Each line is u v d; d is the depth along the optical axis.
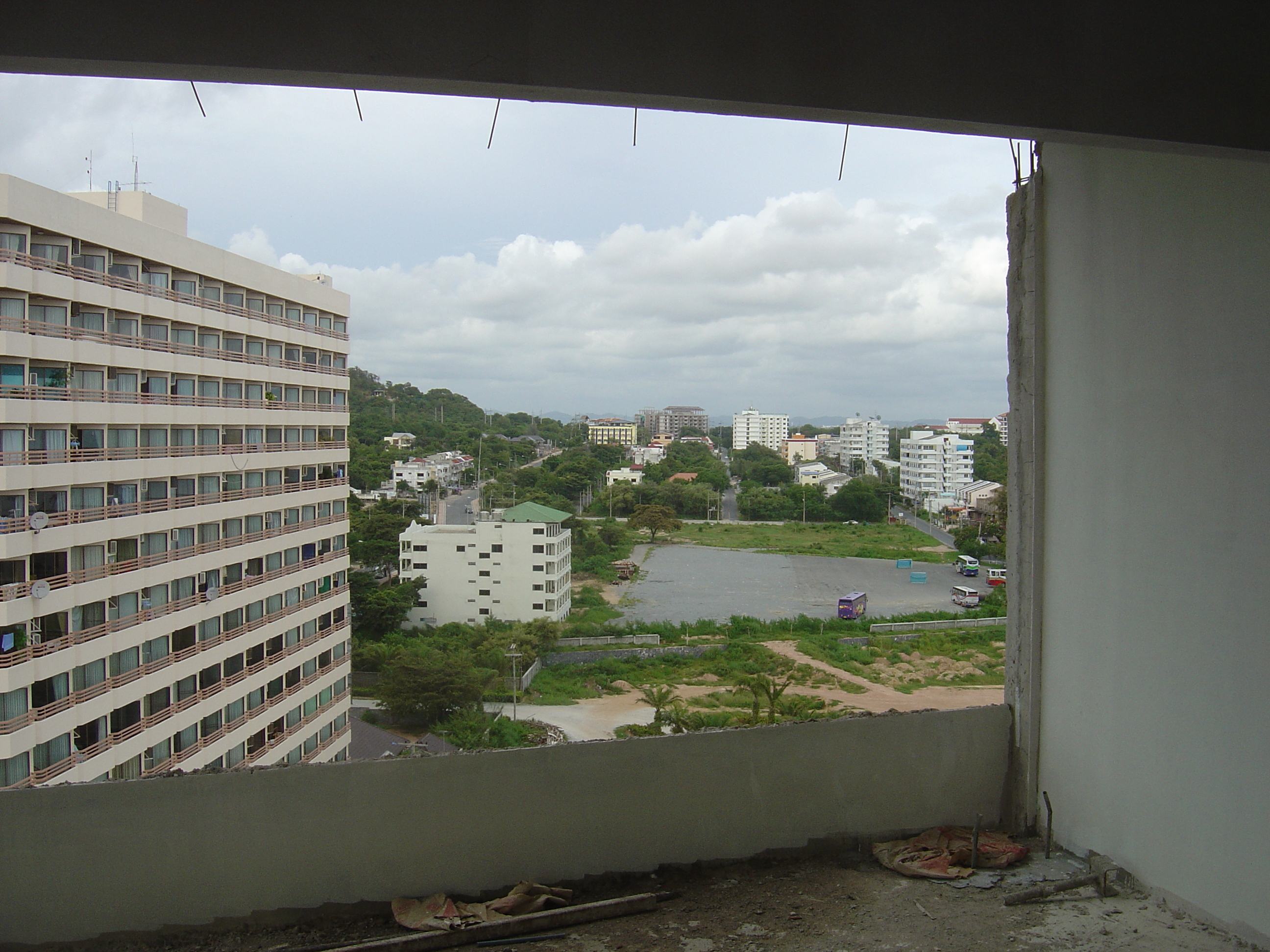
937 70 2.36
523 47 2.17
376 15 2.10
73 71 2.09
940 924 2.91
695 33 2.24
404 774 2.99
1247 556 2.67
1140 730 3.15
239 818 2.88
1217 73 2.49
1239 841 2.71
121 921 2.81
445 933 2.78
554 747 3.12
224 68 2.08
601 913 2.95
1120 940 2.79
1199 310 2.86
